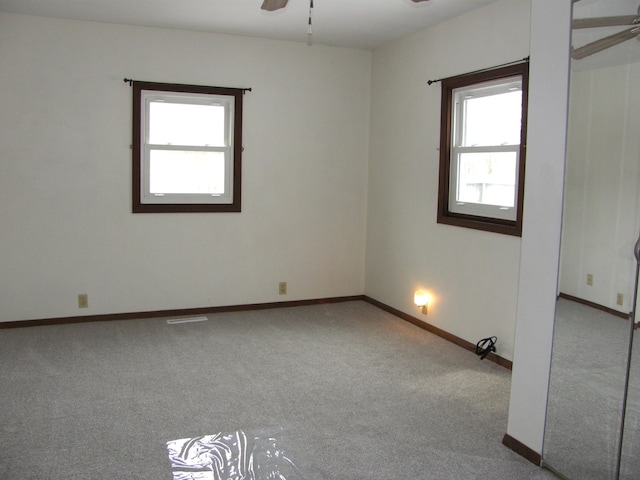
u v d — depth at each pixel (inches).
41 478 91.0
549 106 94.6
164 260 189.3
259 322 186.9
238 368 143.3
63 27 169.3
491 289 151.1
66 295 178.7
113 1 150.9
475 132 161.9
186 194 189.6
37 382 130.8
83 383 131.0
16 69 165.9
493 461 99.7
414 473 95.1
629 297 83.5
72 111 173.2
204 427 110.3
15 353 150.3
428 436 108.3
